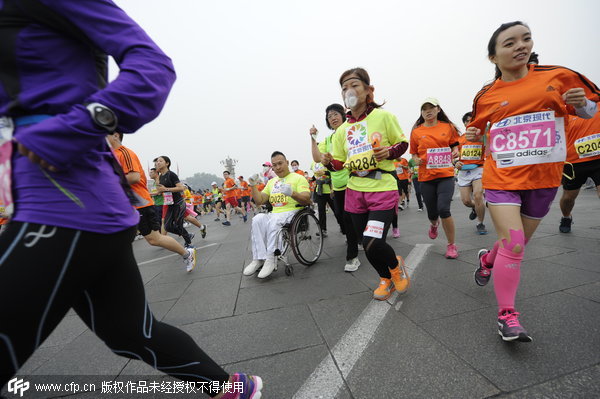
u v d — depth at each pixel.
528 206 1.67
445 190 3.24
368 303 2.25
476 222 5.29
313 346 1.73
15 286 0.68
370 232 2.20
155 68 0.80
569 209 3.56
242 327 2.08
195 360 1.06
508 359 1.41
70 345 2.08
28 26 0.71
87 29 0.78
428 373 1.38
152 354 1.01
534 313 1.81
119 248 0.89
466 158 2.04
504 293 1.60
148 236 3.51
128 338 0.98
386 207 2.25
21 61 0.71
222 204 17.02
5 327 0.67
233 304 2.53
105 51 0.82
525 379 1.27
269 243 3.18
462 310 1.96
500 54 1.60
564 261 2.64
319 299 2.44
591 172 3.19
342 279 2.90
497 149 1.69
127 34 0.81
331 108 4.13
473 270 2.74
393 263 2.21
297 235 3.37
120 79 0.75
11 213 0.73
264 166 5.86
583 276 2.27
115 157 0.98
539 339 1.54
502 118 1.68
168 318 2.37
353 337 1.77
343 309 2.19
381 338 1.72
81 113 0.68
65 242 0.74
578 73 1.54
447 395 1.24
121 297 0.97
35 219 0.72
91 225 0.78
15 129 0.73
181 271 3.93
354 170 2.41
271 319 2.16
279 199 3.53
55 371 1.75
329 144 4.49
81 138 0.69
